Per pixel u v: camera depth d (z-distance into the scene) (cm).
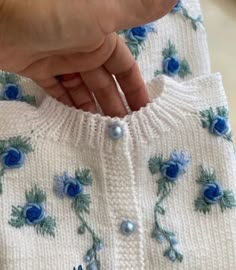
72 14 56
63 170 69
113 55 69
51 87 71
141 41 78
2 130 67
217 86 74
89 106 73
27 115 68
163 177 71
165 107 71
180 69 79
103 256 68
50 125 69
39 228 67
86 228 68
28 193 67
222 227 70
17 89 73
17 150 67
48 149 69
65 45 60
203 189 71
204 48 80
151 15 58
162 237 69
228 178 71
